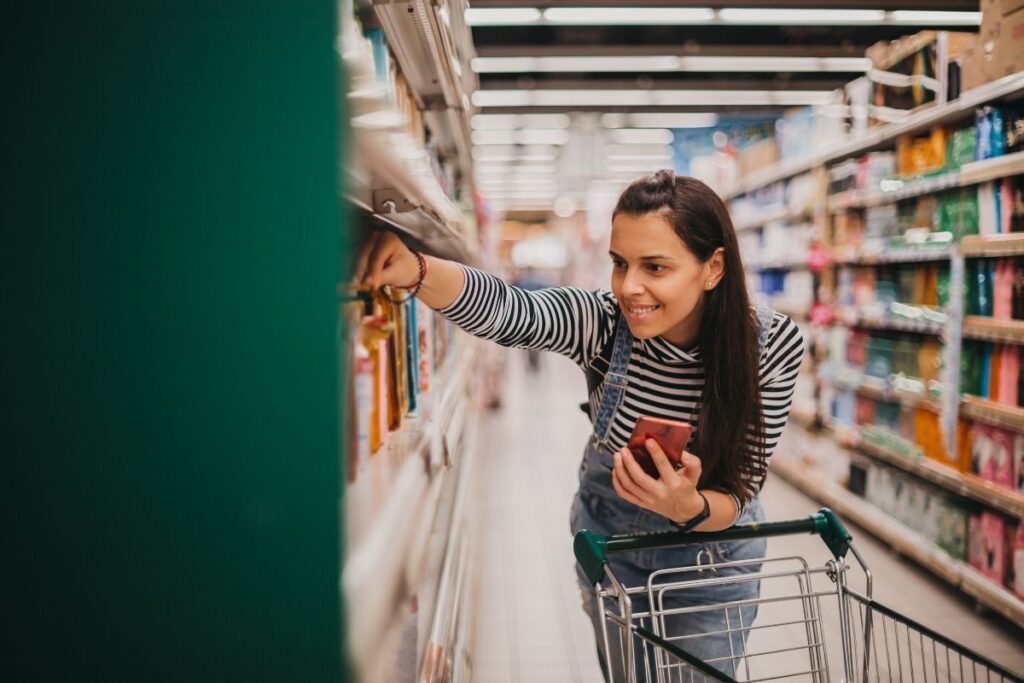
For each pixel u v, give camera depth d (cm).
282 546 79
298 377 79
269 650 80
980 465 332
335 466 79
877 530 414
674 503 134
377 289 150
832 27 641
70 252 80
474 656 297
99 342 80
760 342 150
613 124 993
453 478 277
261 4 77
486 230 780
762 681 149
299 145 78
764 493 534
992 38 323
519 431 764
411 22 182
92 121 79
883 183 412
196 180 78
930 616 329
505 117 952
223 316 79
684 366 153
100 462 81
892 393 407
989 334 313
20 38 78
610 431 160
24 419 80
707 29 672
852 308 464
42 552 81
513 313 150
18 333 80
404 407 178
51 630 82
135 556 81
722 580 147
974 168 322
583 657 304
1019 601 300
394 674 111
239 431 79
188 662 81
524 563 404
